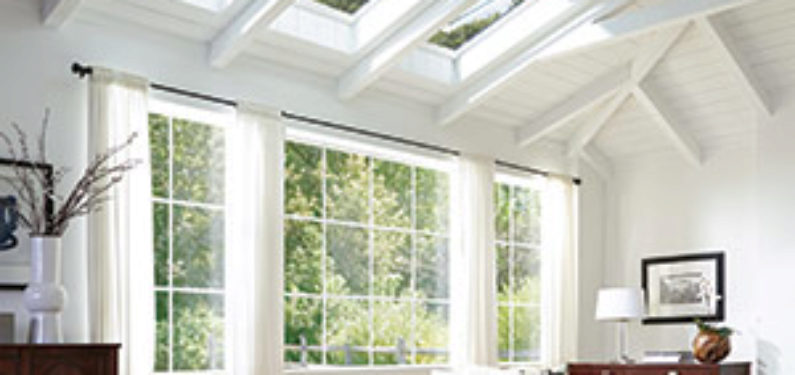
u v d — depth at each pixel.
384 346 7.93
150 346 6.09
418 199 8.40
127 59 6.27
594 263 9.77
